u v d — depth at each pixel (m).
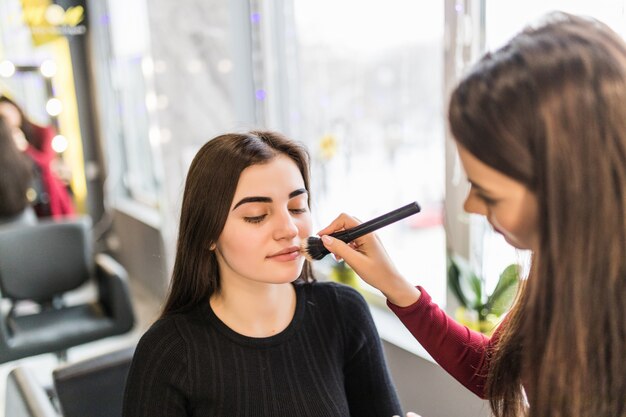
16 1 3.29
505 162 0.49
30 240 2.25
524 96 0.47
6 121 2.62
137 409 0.78
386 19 1.67
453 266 1.29
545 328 0.53
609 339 0.51
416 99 1.61
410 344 1.41
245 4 2.22
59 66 3.60
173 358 0.79
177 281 0.85
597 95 0.46
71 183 3.77
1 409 2.13
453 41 1.26
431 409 1.34
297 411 0.81
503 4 1.16
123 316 2.19
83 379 1.15
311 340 0.86
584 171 0.47
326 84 1.98
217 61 2.27
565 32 0.49
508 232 0.54
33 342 2.04
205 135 2.33
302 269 0.90
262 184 0.75
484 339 0.80
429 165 1.60
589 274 0.49
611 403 0.52
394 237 1.77
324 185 2.02
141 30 3.04
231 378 0.79
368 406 0.92
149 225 3.05
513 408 0.67
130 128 3.60
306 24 2.03
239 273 0.78
